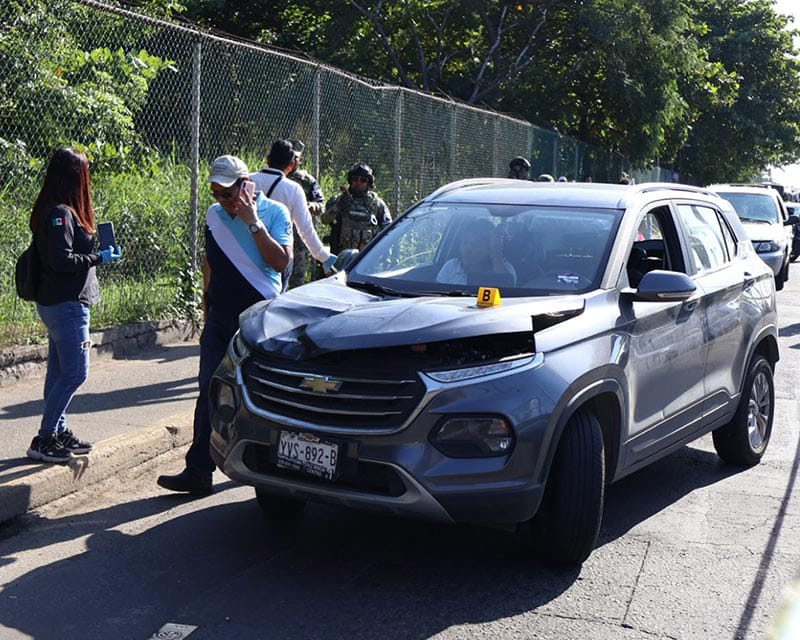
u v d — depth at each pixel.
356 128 13.74
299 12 31.19
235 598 4.66
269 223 6.04
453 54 29.67
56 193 5.75
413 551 5.31
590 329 5.12
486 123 18.44
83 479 6.09
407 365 4.62
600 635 4.34
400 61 30.55
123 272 9.83
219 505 6.02
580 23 30.31
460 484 4.53
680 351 5.92
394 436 4.54
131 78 10.55
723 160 53.97
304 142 12.43
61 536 5.44
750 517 5.99
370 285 5.75
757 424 7.19
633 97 30.77
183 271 10.40
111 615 4.46
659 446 5.80
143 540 5.40
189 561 5.12
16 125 9.32
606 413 5.27
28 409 7.27
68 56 10.01
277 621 4.42
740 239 7.33
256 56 11.44
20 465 5.95
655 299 5.41
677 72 31.89
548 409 4.66
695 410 6.22
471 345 4.79
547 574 5.02
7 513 5.52
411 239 6.16
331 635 4.29
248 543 5.39
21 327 8.49
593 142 33.75
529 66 30.22
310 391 4.70
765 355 7.45
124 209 9.88
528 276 5.62
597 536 5.09
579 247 5.74
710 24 52.41
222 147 11.07
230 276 5.92
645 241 6.32
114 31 10.44
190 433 7.18
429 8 30.27
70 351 5.91
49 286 5.82
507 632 4.35
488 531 5.62
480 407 4.55
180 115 10.50
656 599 4.74
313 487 4.72
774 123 51.66
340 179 13.41
